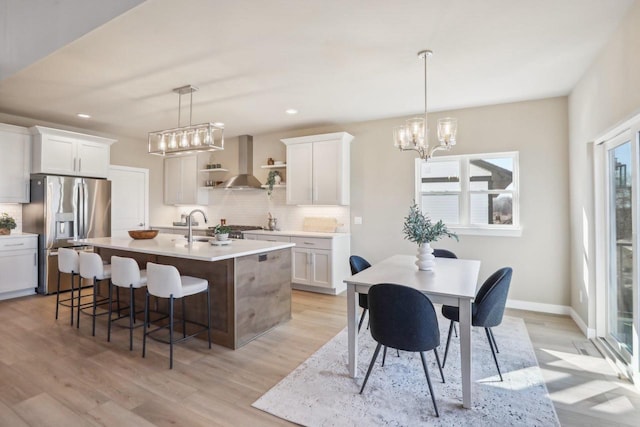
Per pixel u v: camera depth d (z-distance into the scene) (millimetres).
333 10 2229
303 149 5238
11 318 3693
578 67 3111
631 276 2643
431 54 2857
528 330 3416
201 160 6434
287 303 3707
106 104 4195
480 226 4289
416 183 4688
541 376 2494
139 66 3082
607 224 3080
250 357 2818
